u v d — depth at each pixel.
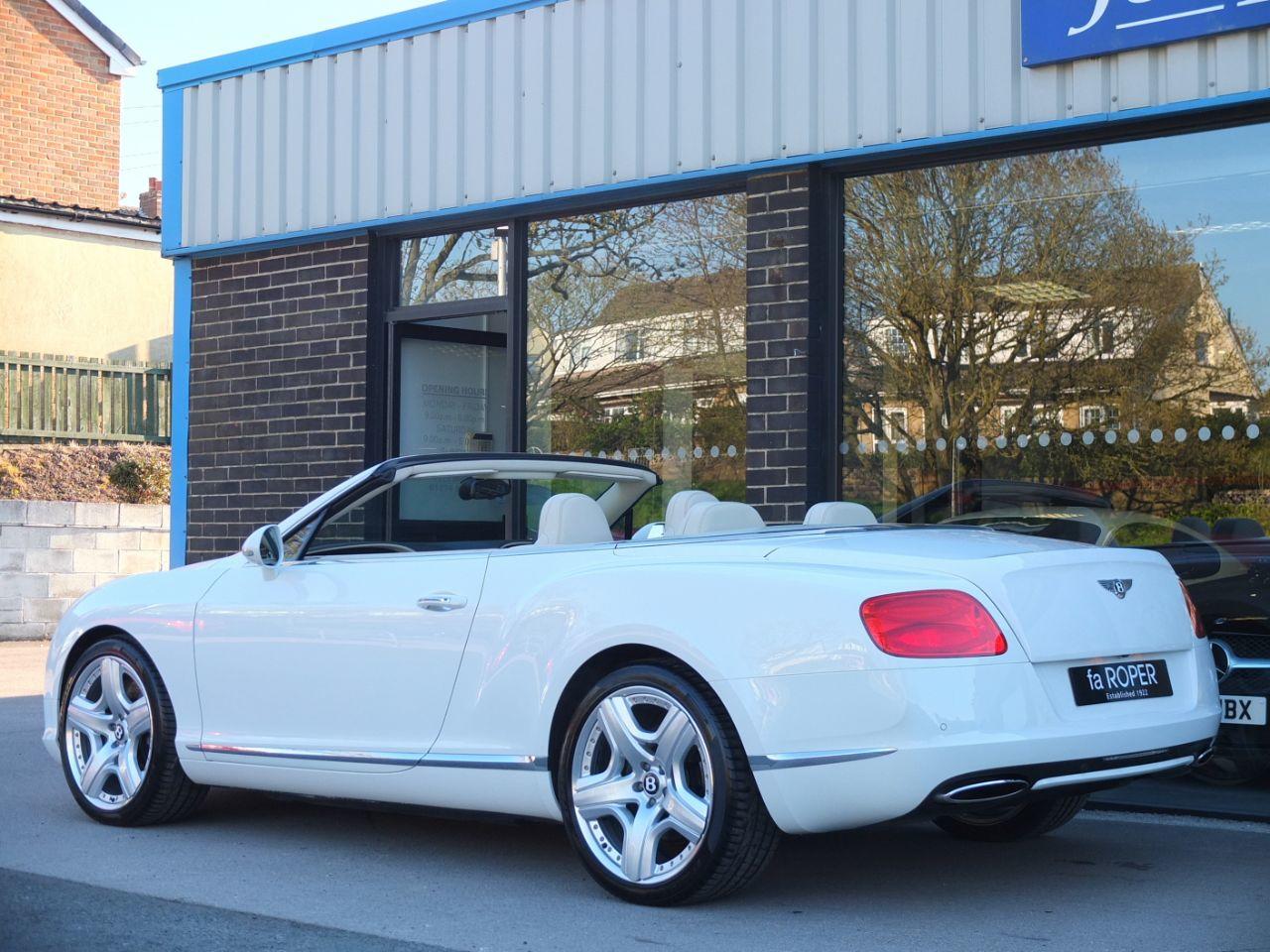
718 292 8.66
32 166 23.73
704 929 4.48
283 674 5.72
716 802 4.53
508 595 5.16
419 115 9.73
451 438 9.77
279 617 5.76
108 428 18.53
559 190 9.08
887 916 4.62
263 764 5.76
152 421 18.91
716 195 8.68
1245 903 4.78
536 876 5.27
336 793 5.57
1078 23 7.24
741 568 4.66
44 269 19.66
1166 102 7.07
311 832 6.11
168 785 6.09
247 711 5.84
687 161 8.55
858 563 4.55
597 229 9.18
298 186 10.27
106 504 14.63
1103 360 7.45
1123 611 4.67
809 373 8.11
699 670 4.57
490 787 5.12
